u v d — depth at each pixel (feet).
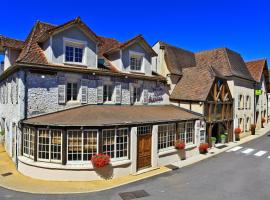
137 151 48.75
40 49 54.65
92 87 58.08
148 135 51.26
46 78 51.52
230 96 80.79
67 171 42.96
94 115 48.80
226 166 53.21
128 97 65.26
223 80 77.10
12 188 39.55
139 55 68.49
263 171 49.52
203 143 65.82
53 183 41.98
